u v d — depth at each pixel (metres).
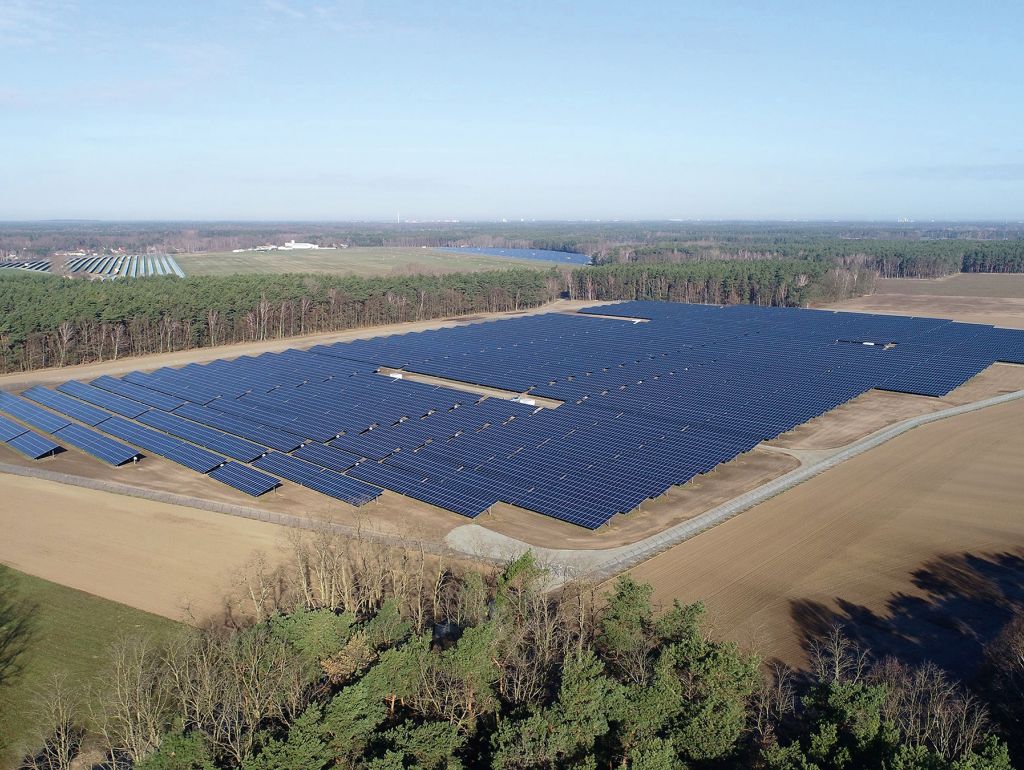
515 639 41.41
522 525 66.06
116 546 63.16
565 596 52.22
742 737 35.34
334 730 32.66
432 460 79.75
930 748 33.81
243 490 74.75
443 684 37.75
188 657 41.00
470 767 33.62
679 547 60.69
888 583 54.53
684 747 32.44
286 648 39.56
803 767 29.00
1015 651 41.50
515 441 83.19
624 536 63.03
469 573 50.81
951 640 47.22
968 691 39.94
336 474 77.75
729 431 85.00
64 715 39.19
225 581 56.88
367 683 35.22
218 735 35.03
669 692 33.56
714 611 50.75
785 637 47.72
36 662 46.66
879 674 41.47
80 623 51.09
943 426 90.44
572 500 67.88
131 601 54.09
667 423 88.69
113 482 78.31
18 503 72.69
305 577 54.53
